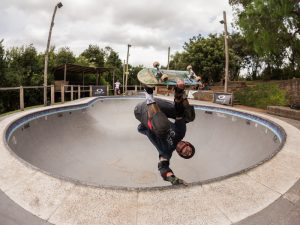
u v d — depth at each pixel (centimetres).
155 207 315
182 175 809
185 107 310
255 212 320
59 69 2438
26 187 365
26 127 859
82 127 1211
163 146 333
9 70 1883
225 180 381
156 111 303
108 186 352
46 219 301
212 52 2803
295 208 334
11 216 308
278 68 2827
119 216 301
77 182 364
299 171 453
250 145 917
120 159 938
